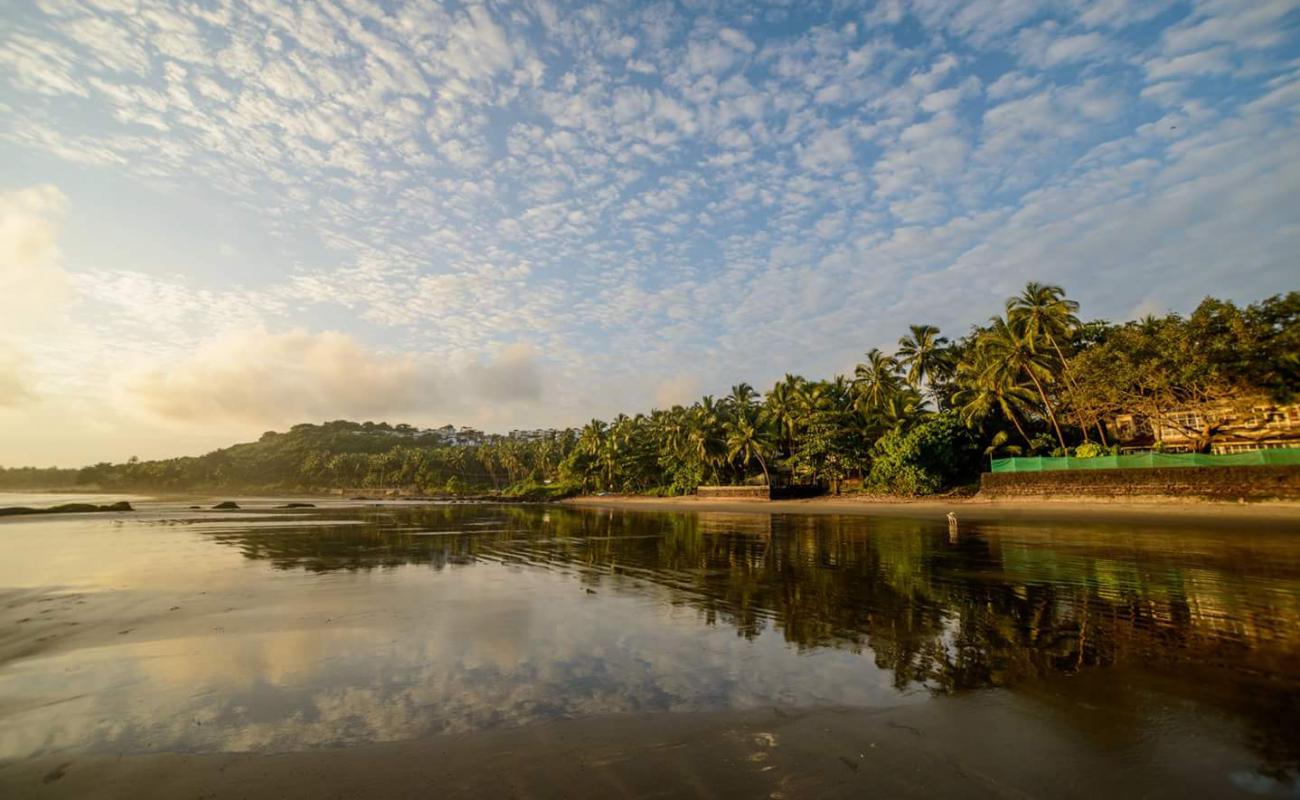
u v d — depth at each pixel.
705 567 17.88
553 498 107.75
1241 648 8.55
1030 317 45.84
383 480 164.25
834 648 8.95
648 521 42.19
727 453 75.06
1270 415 37.97
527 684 7.49
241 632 10.20
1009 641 9.09
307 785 4.98
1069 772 5.07
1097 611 10.93
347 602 12.84
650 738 5.86
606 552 22.33
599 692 7.19
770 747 5.63
